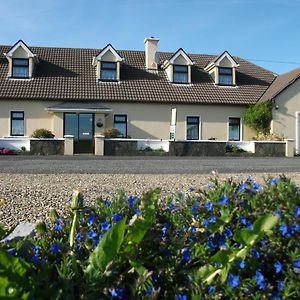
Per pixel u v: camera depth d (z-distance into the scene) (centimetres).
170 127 2642
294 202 259
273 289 212
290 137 2742
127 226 212
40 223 268
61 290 185
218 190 293
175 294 201
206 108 2759
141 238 208
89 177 1048
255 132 2794
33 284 182
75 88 2658
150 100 2670
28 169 1295
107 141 2336
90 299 190
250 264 219
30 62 2670
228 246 225
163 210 285
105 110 2538
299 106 2766
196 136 2745
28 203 661
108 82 2748
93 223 258
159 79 2853
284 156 2480
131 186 870
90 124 2603
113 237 196
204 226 248
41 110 2570
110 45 2780
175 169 1341
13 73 2658
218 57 2892
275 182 292
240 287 201
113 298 192
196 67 3048
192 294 191
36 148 2309
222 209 250
